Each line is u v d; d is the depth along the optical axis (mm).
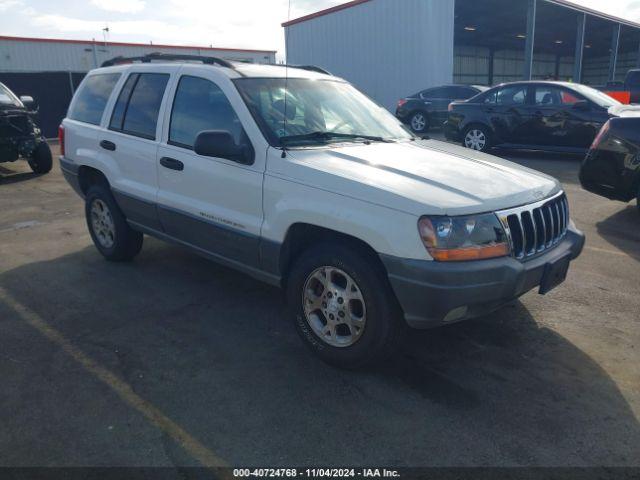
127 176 4664
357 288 3100
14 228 6539
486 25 27672
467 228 2863
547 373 3258
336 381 3188
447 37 18312
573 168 9992
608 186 6410
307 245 3539
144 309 4191
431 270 2801
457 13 24188
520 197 3172
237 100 3758
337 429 2742
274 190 3418
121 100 4816
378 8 19969
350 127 4105
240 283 4730
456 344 3623
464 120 11797
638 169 6133
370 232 2938
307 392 3072
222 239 3844
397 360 3422
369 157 3527
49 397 3018
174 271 5016
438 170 3381
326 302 3273
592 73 46406
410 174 3230
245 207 3639
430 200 2887
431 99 16516
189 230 4133
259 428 2750
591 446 2609
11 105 9891
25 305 4262
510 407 2924
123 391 3074
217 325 3924
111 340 3689
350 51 21234
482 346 3596
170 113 4273
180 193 4145
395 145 3977
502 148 11703
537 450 2580
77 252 5586
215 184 3812
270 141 3541
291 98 4000
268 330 3852
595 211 6910
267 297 4438
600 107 10117
